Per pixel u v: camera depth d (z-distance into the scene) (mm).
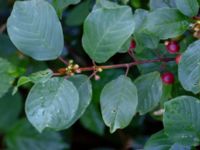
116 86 436
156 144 458
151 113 551
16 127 671
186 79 415
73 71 440
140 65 507
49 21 426
